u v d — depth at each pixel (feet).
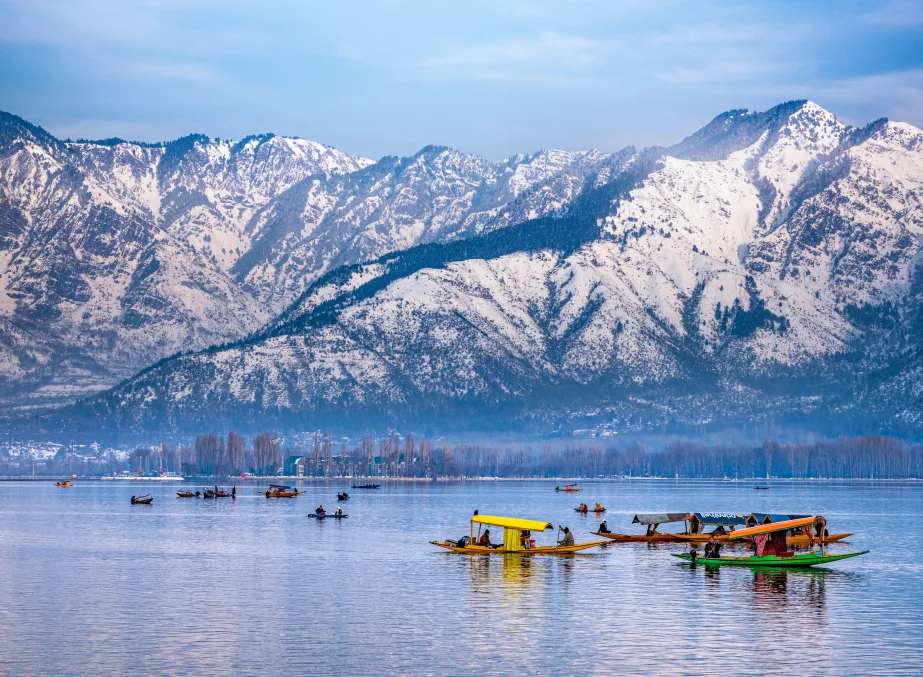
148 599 375.86
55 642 304.71
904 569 456.04
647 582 417.08
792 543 543.39
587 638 309.63
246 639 308.81
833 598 376.89
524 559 495.41
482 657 287.48
